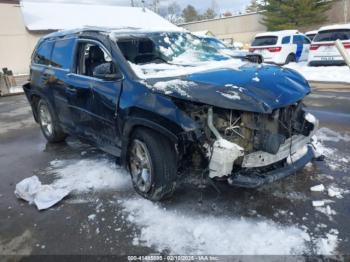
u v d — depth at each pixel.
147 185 3.54
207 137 3.13
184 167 3.46
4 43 26.27
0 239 3.11
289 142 3.45
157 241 2.92
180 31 5.18
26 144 6.09
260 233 2.94
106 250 2.85
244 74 3.60
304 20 30.88
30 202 3.74
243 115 3.17
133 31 4.59
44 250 2.90
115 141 3.98
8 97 12.79
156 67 3.97
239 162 3.14
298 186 3.75
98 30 4.54
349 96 8.76
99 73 3.87
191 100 3.10
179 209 3.39
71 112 4.84
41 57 5.79
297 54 17.36
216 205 3.44
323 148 4.86
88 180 4.18
